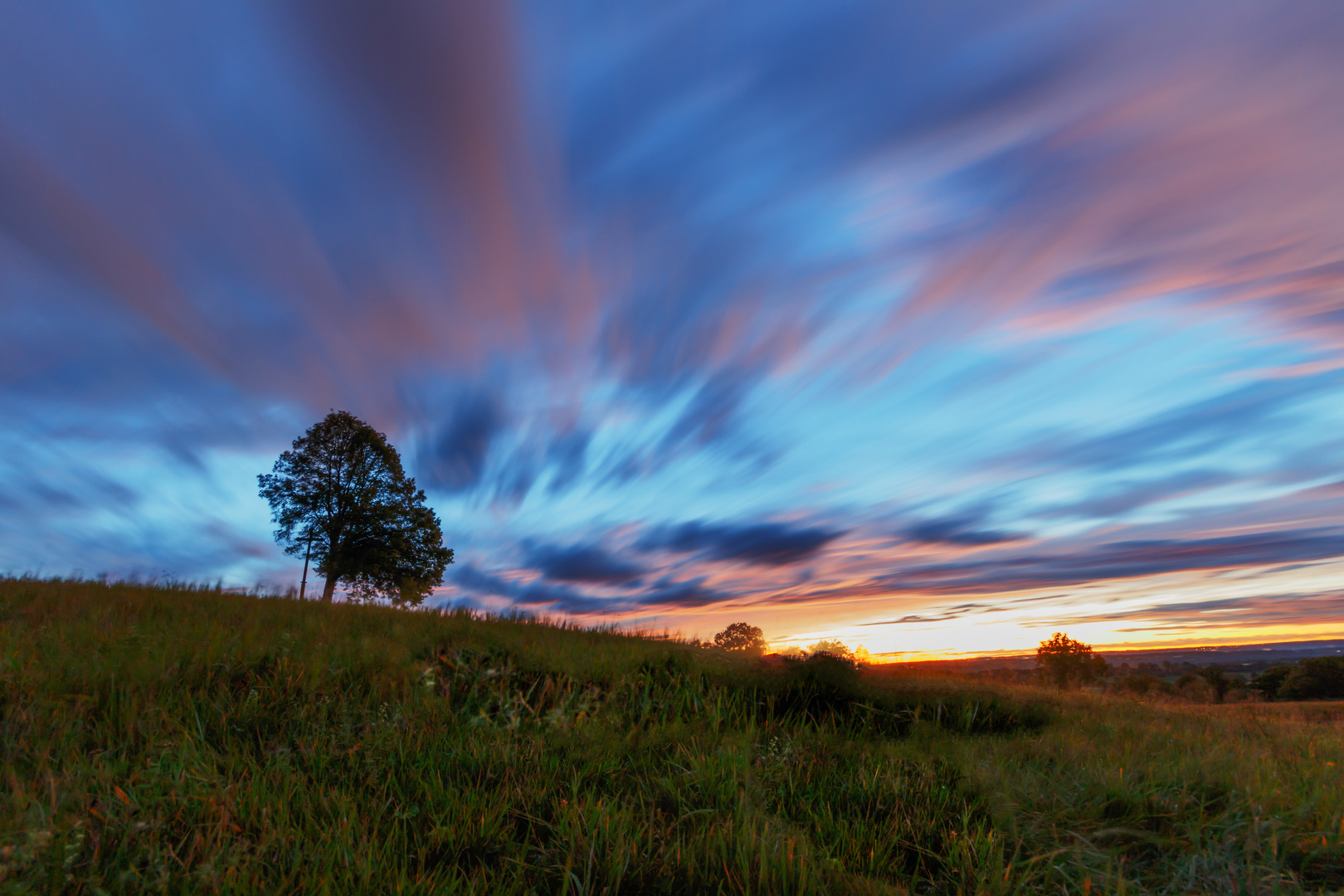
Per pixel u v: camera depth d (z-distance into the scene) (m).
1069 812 3.60
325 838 2.87
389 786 3.61
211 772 3.51
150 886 2.46
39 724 3.85
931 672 7.84
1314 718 7.29
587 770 3.98
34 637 5.60
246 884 2.49
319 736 4.21
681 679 6.32
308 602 9.96
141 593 8.91
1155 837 3.25
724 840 3.06
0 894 2.32
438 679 5.74
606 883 2.70
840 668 6.42
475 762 4.00
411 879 2.64
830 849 3.05
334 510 25.41
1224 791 3.99
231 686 5.04
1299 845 3.14
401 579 26.09
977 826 3.31
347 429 26.25
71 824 2.80
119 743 3.88
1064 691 8.41
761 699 5.95
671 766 4.17
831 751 4.66
